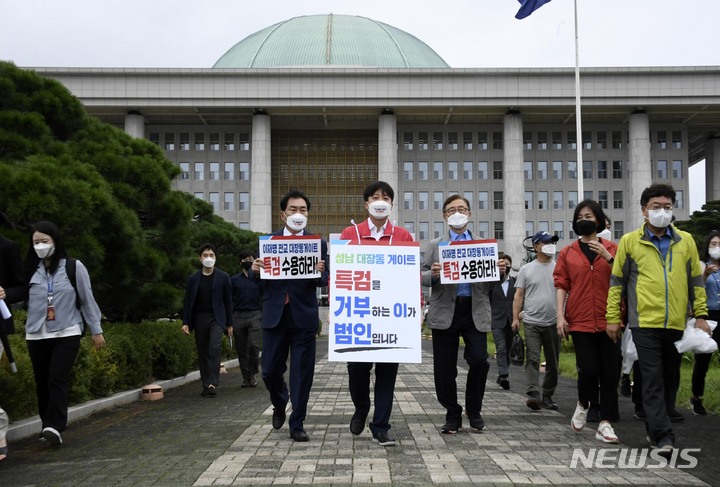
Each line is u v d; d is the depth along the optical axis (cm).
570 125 7669
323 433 729
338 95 7006
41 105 1351
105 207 1186
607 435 668
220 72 6988
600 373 707
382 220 700
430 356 2453
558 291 745
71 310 711
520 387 1278
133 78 6962
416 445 656
